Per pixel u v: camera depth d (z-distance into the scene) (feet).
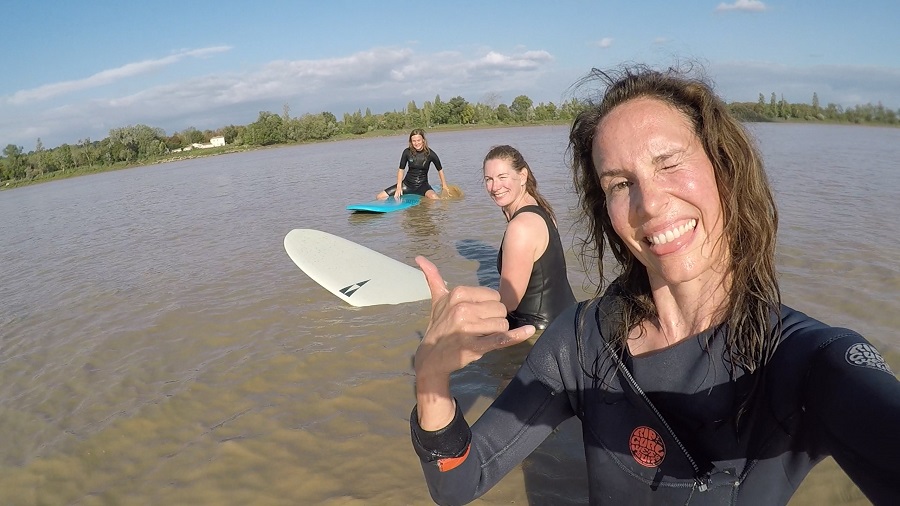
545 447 4.75
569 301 6.64
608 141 2.22
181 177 40.04
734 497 2.10
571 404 2.61
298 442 5.06
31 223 23.06
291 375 6.29
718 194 2.13
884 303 6.86
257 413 5.59
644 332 2.36
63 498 4.67
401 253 11.30
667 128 2.13
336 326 7.56
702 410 2.15
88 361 7.28
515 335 2.02
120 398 6.17
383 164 34.83
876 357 1.79
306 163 41.50
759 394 2.05
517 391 2.65
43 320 9.23
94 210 25.14
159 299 9.53
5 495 4.75
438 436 2.21
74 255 14.64
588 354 2.48
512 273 6.12
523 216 6.16
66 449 5.31
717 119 2.12
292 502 4.33
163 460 5.01
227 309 8.62
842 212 11.78
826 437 1.81
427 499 4.22
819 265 8.39
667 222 2.11
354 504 4.23
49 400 6.33
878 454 1.55
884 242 9.35
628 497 2.35
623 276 2.49
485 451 2.49
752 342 2.05
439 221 14.34
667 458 2.23
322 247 10.19
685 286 2.21
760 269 2.09
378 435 5.06
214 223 17.22
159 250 13.87
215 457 4.97
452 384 5.83
